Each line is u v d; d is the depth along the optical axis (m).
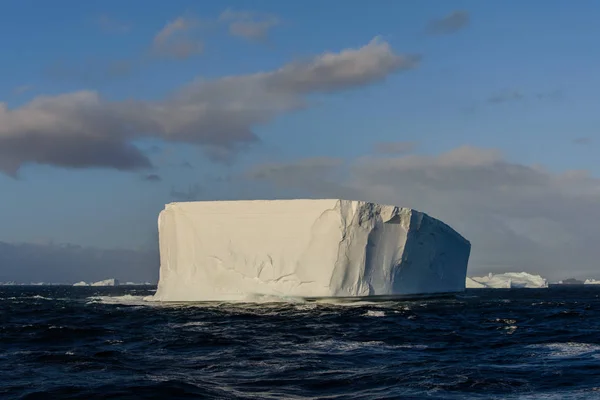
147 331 23.39
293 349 18.64
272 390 12.96
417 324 26.77
